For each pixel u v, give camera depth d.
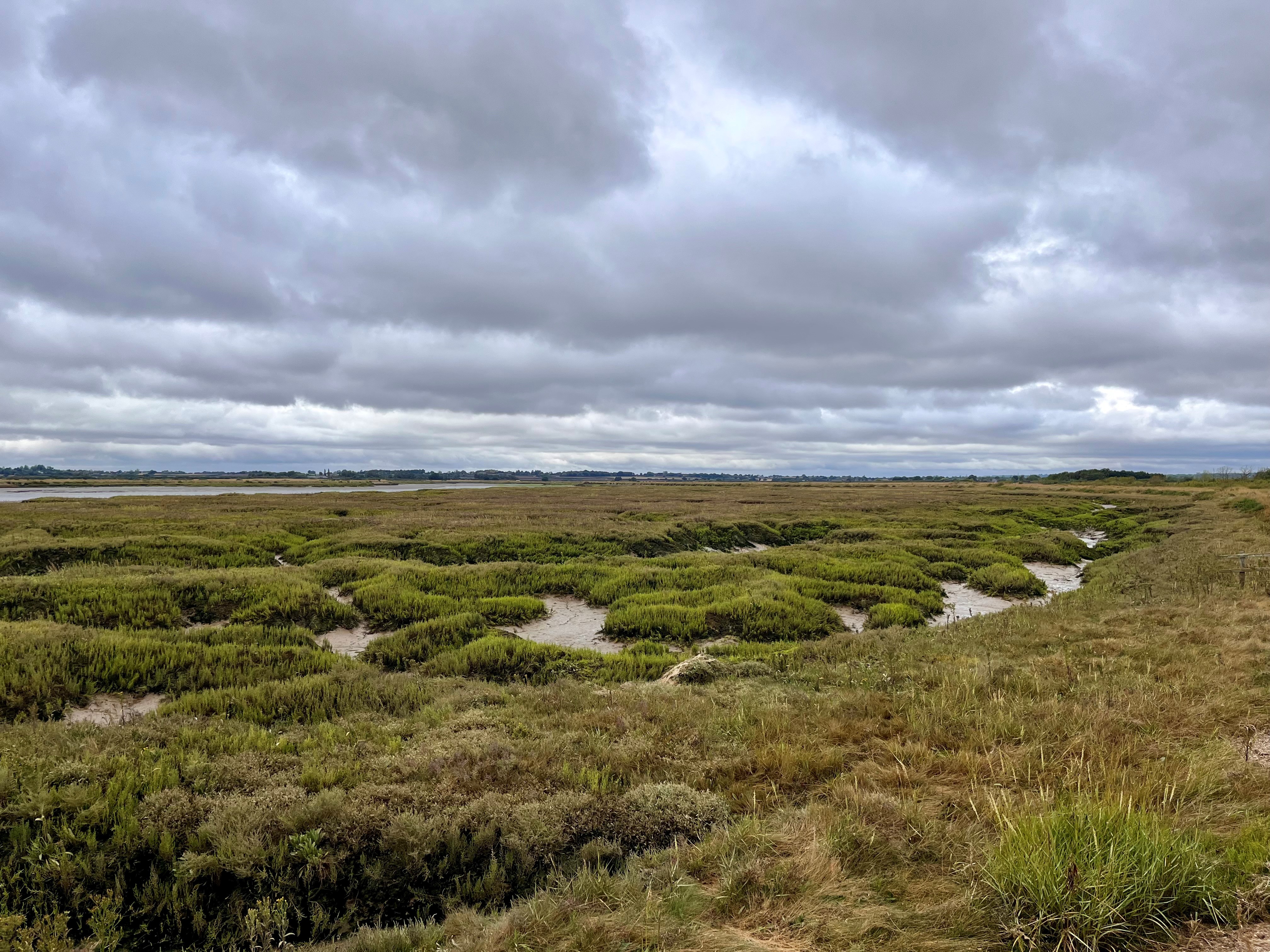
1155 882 3.96
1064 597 19.50
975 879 4.46
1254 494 58.31
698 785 7.08
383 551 28.48
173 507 50.34
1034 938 3.76
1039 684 9.59
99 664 11.50
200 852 5.79
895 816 5.59
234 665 12.34
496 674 13.33
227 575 19.00
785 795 6.78
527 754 7.76
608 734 8.53
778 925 4.21
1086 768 6.48
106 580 17.56
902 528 39.94
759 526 42.44
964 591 24.31
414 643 15.22
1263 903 3.88
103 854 5.67
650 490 99.56
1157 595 17.84
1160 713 8.00
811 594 20.98
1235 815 5.27
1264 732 7.45
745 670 11.94
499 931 4.34
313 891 5.55
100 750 7.68
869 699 9.37
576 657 14.23
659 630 17.48
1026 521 50.44
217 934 5.15
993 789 6.09
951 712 8.49
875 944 3.94
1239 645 11.17
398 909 5.51
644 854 5.68
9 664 10.84
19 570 22.11
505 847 5.99
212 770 7.09
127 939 5.10
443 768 7.29
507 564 24.50
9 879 5.40
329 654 13.47
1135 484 111.69
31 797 6.22
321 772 7.06
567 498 70.69
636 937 4.09
